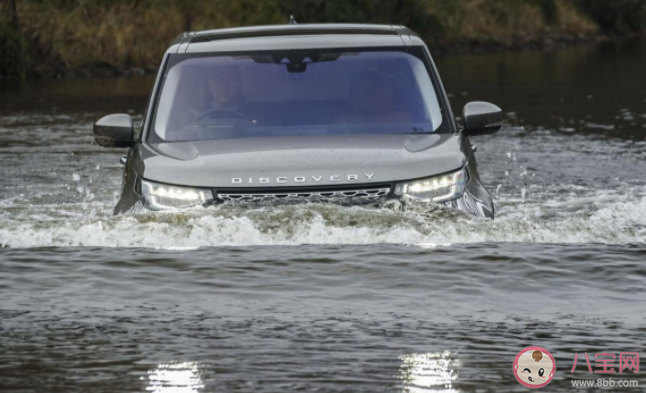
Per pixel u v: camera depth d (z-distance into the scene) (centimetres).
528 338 1448
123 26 8781
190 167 2039
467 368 1311
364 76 2330
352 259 1858
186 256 1892
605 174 3409
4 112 5403
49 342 1430
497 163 3716
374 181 1992
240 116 2266
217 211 1986
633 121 5028
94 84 7231
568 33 14400
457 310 1592
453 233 1988
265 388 1235
